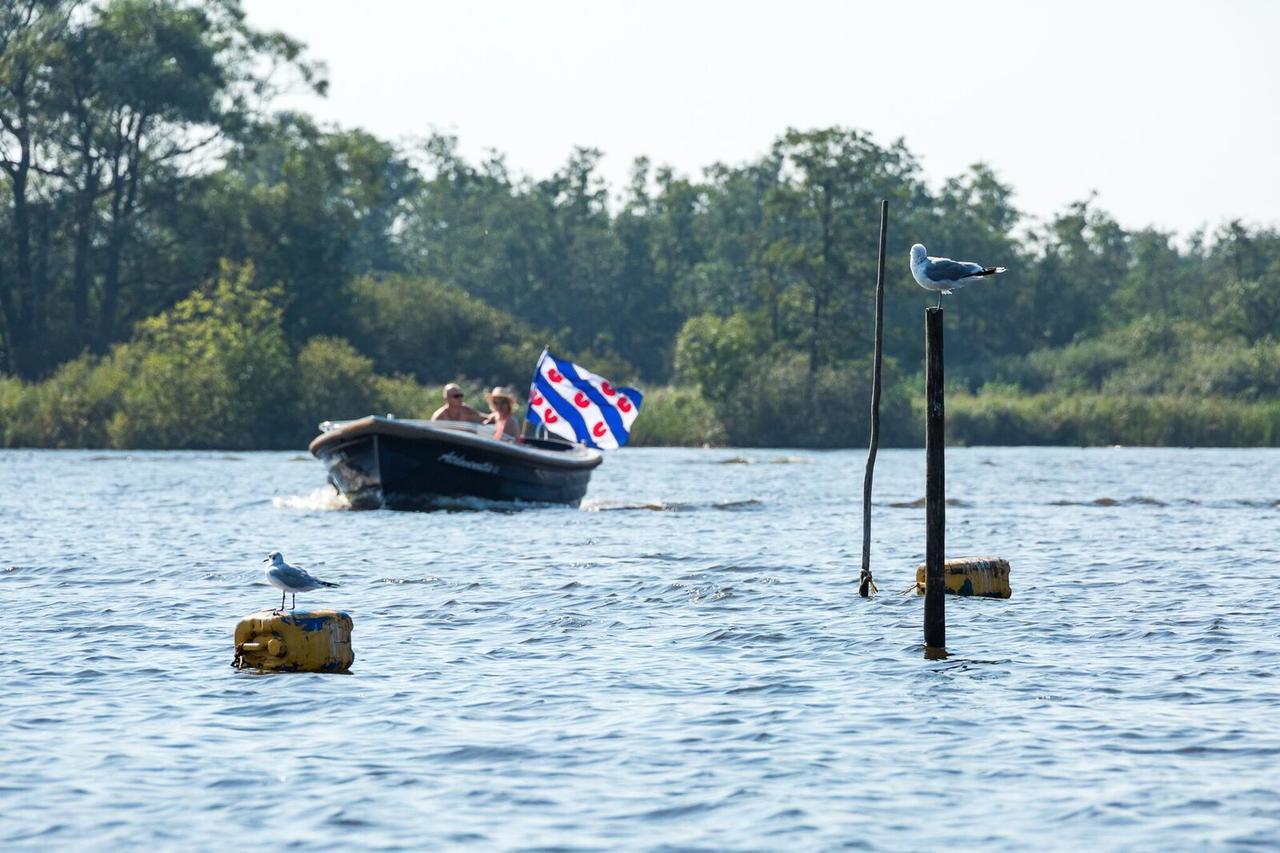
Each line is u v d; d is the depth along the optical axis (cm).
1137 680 5719
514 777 4394
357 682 5662
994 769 4478
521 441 13425
